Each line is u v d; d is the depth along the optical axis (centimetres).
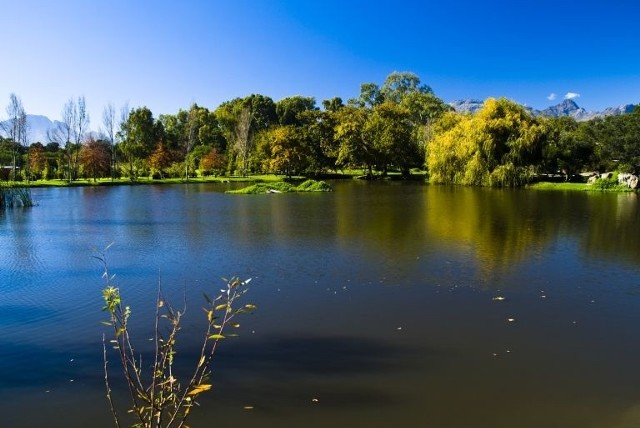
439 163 6181
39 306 1266
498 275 1572
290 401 773
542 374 870
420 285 1456
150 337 1048
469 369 890
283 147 7238
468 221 2802
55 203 4053
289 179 7419
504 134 5725
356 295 1355
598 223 2709
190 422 707
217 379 848
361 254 1891
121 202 4147
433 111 9650
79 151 7519
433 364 912
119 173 7781
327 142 7988
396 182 6888
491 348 988
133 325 1123
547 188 5381
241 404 761
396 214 3145
